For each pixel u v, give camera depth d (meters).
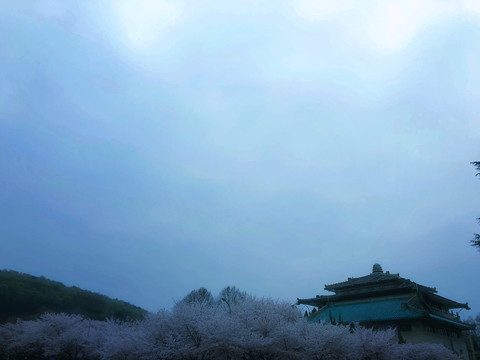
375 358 39.97
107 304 83.88
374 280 73.50
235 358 32.72
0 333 50.34
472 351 83.94
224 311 38.19
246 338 31.95
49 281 91.88
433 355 48.12
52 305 74.31
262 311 36.84
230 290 86.50
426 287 72.75
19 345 45.44
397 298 67.50
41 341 44.31
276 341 33.25
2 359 48.00
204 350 31.30
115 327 46.88
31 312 69.88
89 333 45.09
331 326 38.75
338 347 35.81
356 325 44.84
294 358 34.12
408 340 57.66
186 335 32.75
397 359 43.66
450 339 71.50
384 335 41.56
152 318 34.91
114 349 34.31
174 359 32.12
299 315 40.97
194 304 37.09
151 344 32.62
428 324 61.84
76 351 43.69
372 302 69.44
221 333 30.78
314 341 33.97
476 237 33.97
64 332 44.62
